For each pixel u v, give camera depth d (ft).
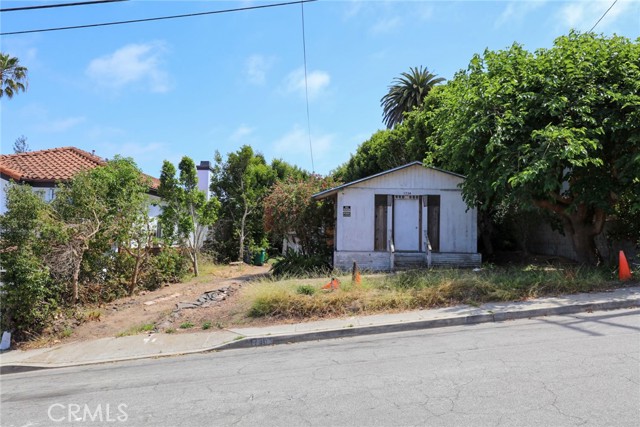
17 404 17.60
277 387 16.98
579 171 36.29
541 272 35.65
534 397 14.07
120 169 42.16
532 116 34.22
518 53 37.09
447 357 19.36
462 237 50.29
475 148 37.63
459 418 12.89
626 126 31.48
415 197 51.06
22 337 29.37
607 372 15.96
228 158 81.05
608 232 42.57
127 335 28.40
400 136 75.15
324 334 25.46
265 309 29.71
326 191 51.44
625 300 27.89
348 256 50.06
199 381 18.78
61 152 62.18
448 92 41.60
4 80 65.87
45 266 31.68
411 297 29.96
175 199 54.49
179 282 51.90
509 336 22.39
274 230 58.03
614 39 34.53
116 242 41.14
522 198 36.01
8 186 32.48
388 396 15.06
